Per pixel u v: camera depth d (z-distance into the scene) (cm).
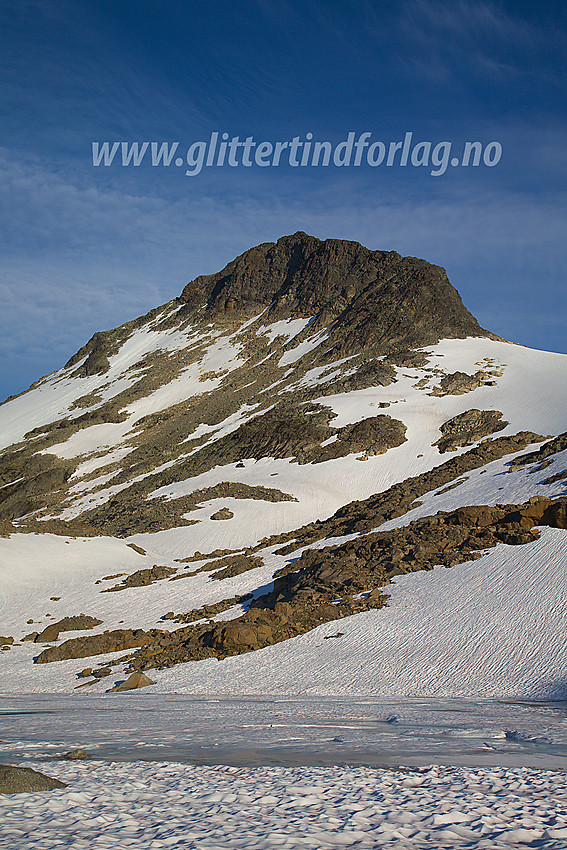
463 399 12056
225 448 12138
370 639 4256
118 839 938
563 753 1761
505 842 935
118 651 4966
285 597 5356
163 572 6975
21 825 1011
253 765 1557
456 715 2633
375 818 1063
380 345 15538
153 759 1645
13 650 5262
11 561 7075
